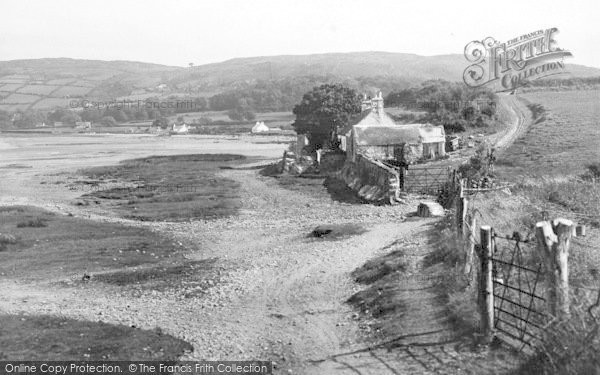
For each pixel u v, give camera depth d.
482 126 102.44
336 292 26.59
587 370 13.40
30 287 31.95
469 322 18.70
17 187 82.12
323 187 69.00
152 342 22.09
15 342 22.25
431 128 73.81
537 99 133.12
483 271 17.14
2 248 40.94
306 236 40.94
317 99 107.44
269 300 26.73
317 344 20.48
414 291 22.98
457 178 44.41
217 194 68.69
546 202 32.69
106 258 37.91
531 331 16.36
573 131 80.12
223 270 33.62
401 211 47.34
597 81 153.12
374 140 71.38
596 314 14.61
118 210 59.44
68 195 73.06
